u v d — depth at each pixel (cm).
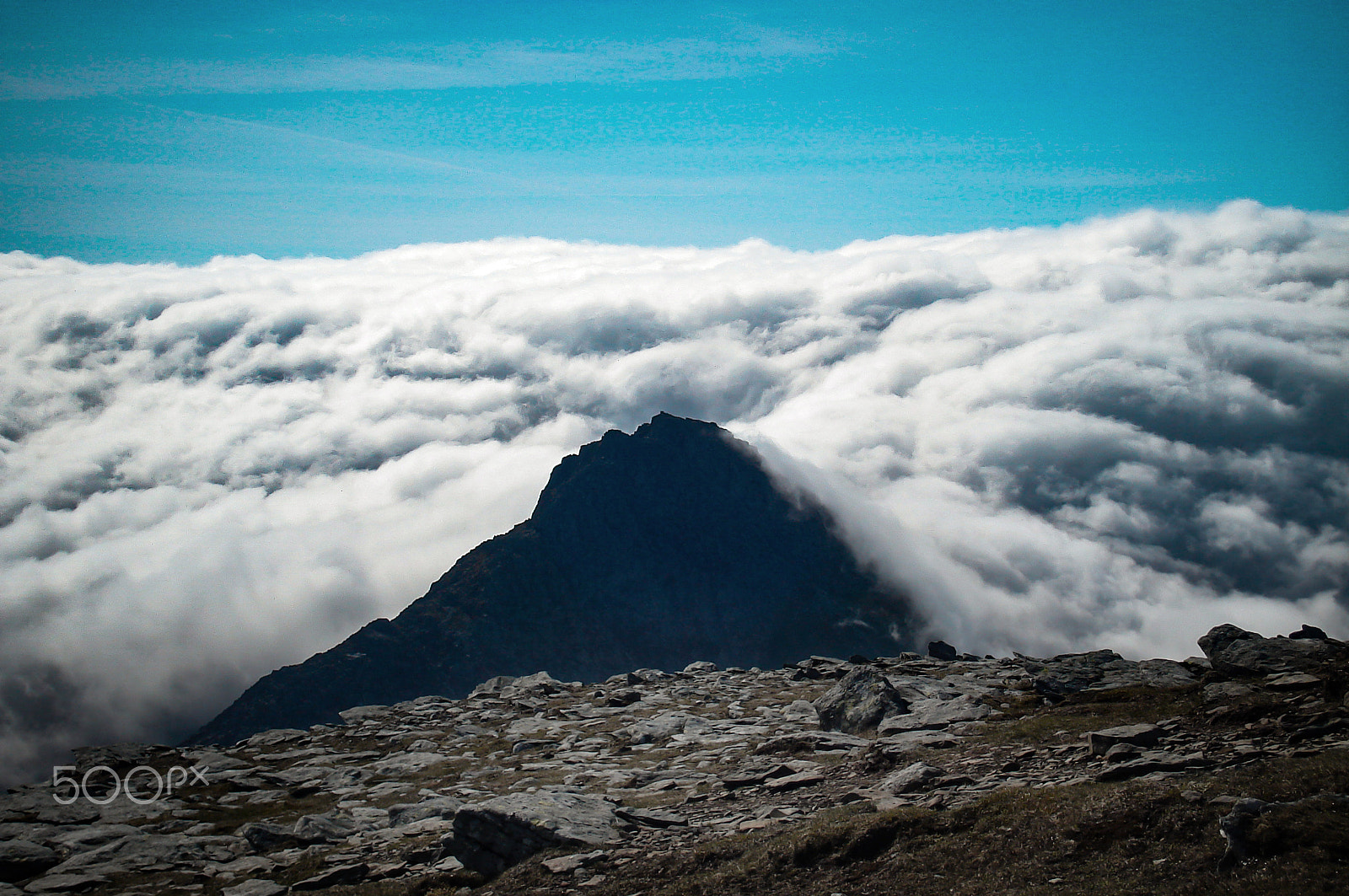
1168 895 1345
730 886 1727
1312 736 1812
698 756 2911
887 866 1652
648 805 2334
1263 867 1313
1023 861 1541
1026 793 1730
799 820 1967
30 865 2400
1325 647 2634
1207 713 2184
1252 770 1617
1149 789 1592
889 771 2270
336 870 2161
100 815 2858
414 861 2192
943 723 2697
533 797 2223
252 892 2114
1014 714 2728
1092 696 2777
